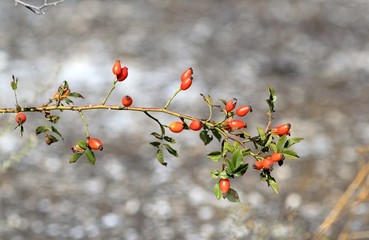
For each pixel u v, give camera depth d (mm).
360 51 12430
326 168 8469
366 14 13961
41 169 8031
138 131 9336
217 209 7426
